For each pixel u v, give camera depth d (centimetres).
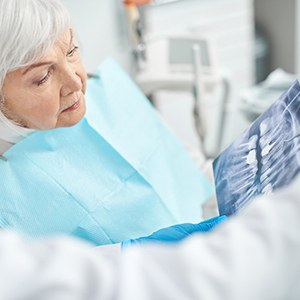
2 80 77
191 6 190
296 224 38
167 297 36
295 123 66
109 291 37
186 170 112
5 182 87
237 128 187
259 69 242
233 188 78
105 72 111
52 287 36
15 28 73
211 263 37
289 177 61
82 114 86
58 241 40
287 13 234
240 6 204
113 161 98
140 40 151
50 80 78
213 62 150
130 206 96
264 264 36
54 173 91
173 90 148
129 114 108
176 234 77
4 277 36
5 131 86
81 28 177
